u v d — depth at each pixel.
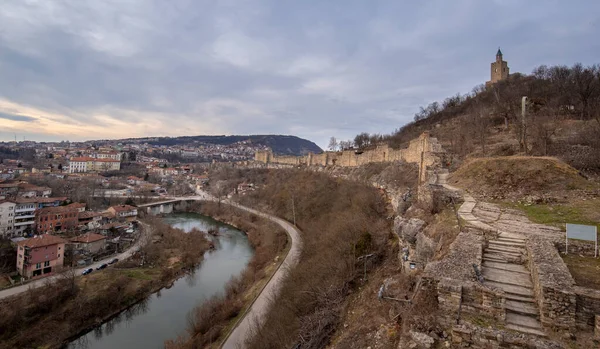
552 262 10.30
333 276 23.97
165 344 27.12
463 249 12.09
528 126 36.41
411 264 16.91
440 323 9.06
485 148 40.56
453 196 20.39
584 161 25.20
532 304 9.38
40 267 40.53
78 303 33.69
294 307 23.59
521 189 20.53
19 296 33.12
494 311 8.78
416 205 21.78
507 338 7.53
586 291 8.41
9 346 28.14
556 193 19.25
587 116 41.94
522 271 11.18
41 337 29.64
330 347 15.14
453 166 34.09
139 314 34.31
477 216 16.88
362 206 39.16
